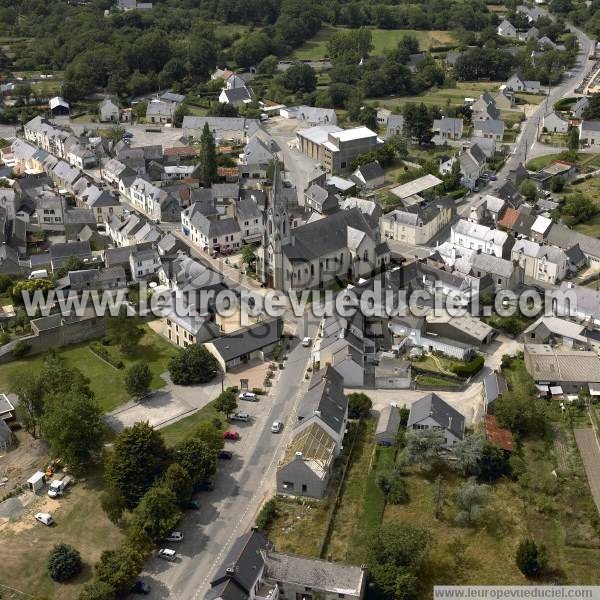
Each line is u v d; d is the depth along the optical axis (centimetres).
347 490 16662
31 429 18812
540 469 17212
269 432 18538
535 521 15788
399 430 18138
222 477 17100
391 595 13725
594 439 18138
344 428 18300
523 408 18150
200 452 16562
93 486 16888
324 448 16975
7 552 15088
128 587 13975
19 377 18712
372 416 19075
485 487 15950
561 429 18525
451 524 15738
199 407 19538
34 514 16100
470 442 17050
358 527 15650
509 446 17550
